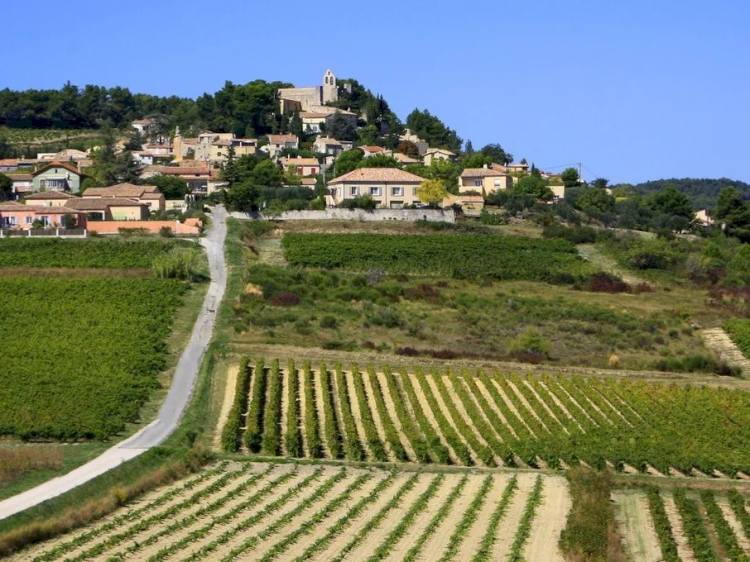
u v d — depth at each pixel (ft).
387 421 300.61
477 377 360.28
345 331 407.23
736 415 331.36
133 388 319.06
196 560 197.36
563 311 445.37
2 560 195.52
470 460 285.23
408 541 215.31
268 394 329.93
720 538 223.30
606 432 307.78
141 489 239.91
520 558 207.72
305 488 250.37
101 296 419.74
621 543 222.07
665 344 417.49
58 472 247.91
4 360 337.52
